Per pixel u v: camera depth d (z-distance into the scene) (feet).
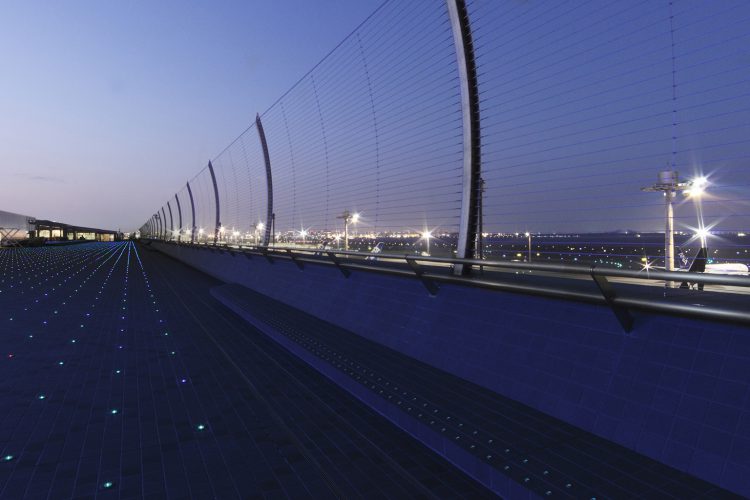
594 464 7.94
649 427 8.48
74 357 17.70
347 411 11.89
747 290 13.34
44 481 8.54
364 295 20.54
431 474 8.66
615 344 9.99
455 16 15.37
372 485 8.33
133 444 10.09
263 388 13.83
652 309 8.93
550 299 11.98
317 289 25.40
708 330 8.67
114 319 26.30
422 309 16.38
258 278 37.63
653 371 9.04
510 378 11.61
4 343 20.16
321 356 15.57
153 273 63.67
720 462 7.34
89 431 10.78
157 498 7.98
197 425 11.10
